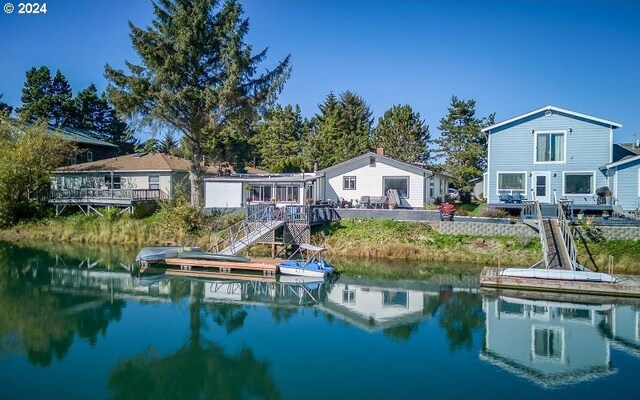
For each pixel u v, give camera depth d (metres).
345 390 11.29
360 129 71.12
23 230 38.16
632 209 27.59
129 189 38.62
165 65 33.50
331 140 63.03
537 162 30.20
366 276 23.98
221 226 32.59
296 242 28.53
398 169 34.47
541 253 24.66
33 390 11.16
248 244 26.05
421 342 14.67
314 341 14.77
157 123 35.28
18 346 14.15
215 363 12.93
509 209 30.05
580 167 29.34
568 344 14.56
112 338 14.92
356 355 13.59
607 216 26.16
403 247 27.58
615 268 22.78
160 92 33.44
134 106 34.28
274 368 12.59
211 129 38.28
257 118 37.28
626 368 12.75
